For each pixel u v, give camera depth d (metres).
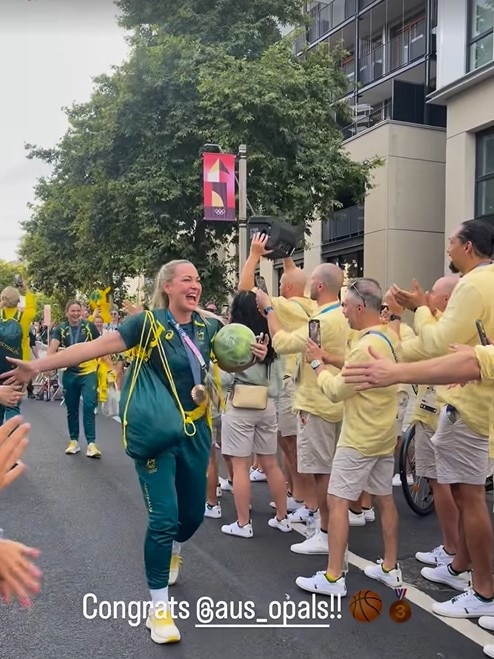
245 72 14.18
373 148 19.73
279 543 4.84
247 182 14.42
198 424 3.48
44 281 29.14
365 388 2.64
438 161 19.83
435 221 19.89
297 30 15.80
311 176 15.12
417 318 3.96
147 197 14.59
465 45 15.88
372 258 19.92
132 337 3.40
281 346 4.23
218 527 5.21
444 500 4.39
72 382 7.82
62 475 6.85
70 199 22.36
